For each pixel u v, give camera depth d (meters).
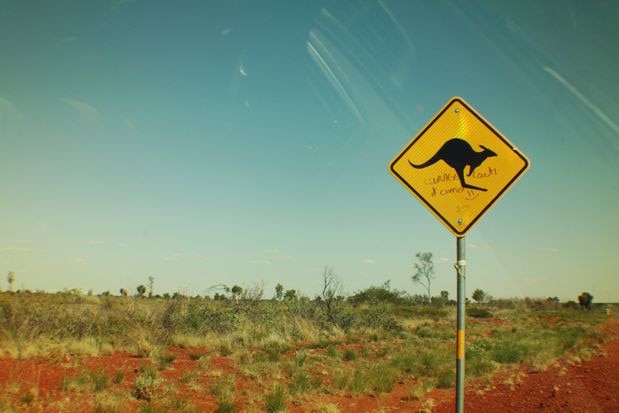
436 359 15.45
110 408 8.95
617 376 12.48
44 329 15.84
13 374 10.91
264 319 23.27
